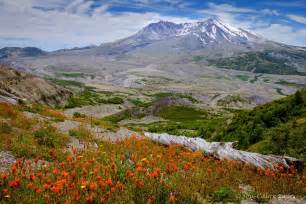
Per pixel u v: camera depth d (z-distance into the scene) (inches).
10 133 812.6
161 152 765.3
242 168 721.0
